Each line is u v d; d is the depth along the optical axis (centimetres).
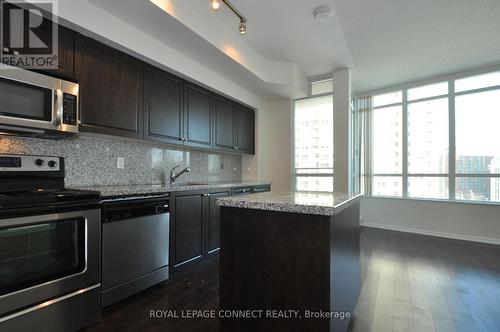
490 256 318
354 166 510
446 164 431
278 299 129
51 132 183
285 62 365
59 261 161
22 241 145
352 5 244
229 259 142
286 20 264
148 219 216
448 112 428
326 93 418
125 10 199
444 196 432
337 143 385
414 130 464
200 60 289
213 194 296
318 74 405
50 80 176
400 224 461
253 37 298
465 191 413
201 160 370
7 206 137
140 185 265
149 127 252
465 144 414
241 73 327
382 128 499
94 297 175
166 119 270
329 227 118
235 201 138
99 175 242
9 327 138
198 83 307
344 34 295
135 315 183
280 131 444
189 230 261
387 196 481
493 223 380
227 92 348
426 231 435
